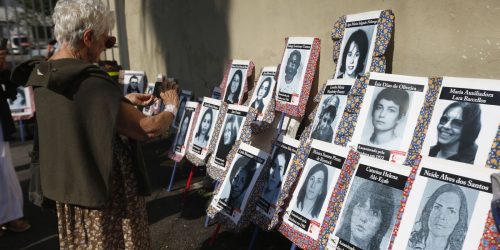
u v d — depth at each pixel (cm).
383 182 183
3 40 293
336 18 290
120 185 165
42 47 736
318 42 291
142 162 172
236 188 269
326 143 219
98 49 162
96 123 143
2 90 297
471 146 174
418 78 201
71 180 147
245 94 373
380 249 175
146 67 724
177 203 367
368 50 243
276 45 361
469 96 179
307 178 223
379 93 215
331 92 255
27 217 351
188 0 525
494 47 193
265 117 313
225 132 322
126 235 168
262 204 255
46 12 730
